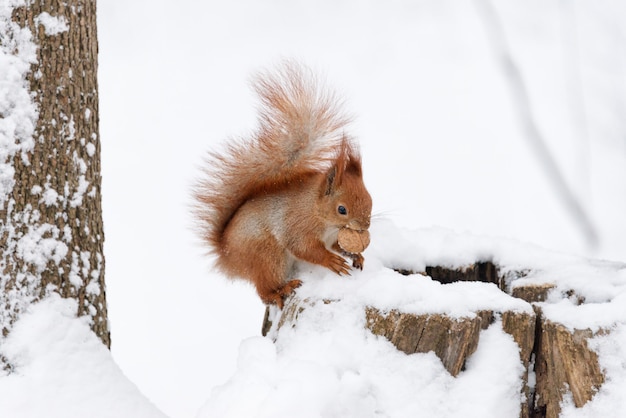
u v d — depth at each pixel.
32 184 6.54
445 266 8.38
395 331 6.46
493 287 6.95
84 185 6.82
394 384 6.30
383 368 6.38
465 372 6.38
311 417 6.02
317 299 7.00
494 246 8.33
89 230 6.87
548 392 6.43
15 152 6.48
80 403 6.35
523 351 6.45
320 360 6.53
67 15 6.71
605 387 6.16
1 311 6.41
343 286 7.11
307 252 7.69
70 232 6.71
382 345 6.48
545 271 7.76
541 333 6.54
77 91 6.77
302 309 7.01
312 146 7.96
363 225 7.50
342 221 7.50
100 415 6.36
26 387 6.25
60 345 6.49
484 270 8.36
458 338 6.33
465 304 6.52
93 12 7.00
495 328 6.51
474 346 6.40
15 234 6.48
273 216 7.77
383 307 6.59
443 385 6.30
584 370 6.24
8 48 6.52
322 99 7.99
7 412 6.12
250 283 8.12
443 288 6.69
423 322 6.40
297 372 6.26
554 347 6.39
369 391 6.28
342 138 7.96
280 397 6.08
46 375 6.34
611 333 6.30
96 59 7.06
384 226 8.68
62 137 6.67
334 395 6.17
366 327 6.62
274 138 7.91
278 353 6.88
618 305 6.50
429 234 8.71
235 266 8.00
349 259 7.92
